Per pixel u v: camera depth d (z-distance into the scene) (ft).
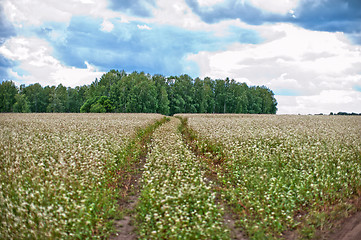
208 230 18.17
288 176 30.89
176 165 33.63
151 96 282.97
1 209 18.17
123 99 283.38
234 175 32.12
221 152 42.37
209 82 366.02
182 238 17.78
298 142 45.39
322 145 43.06
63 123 77.36
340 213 22.79
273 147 45.65
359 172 29.45
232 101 343.05
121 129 61.26
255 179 29.76
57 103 339.77
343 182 28.43
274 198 25.14
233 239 19.36
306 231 20.25
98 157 35.09
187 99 319.88
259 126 74.08
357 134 54.34
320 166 32.68
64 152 35.40
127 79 310.45
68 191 23.08
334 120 101.50
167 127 79.46
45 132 55.21
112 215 22.86
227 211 24.03
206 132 57.72
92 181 26.61
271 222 21.42
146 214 21.98
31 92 358.84
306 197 25.94
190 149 50.26
